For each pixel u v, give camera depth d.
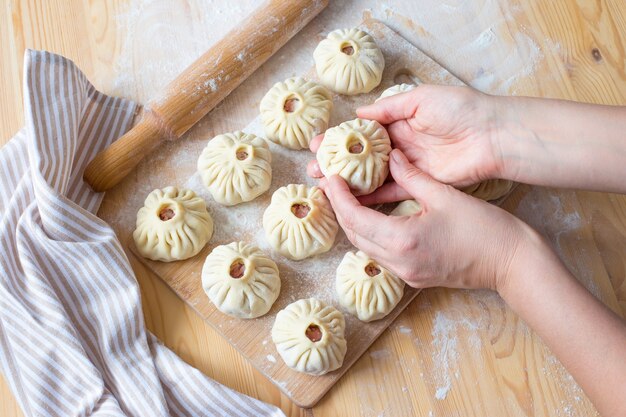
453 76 0.80
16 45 0.81
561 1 0.83
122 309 0.70
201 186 0.76
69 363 0.69
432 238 0.65
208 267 0.72
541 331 0.64
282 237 0.72
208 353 0.71
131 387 0.68
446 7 0.83
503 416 0.69
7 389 0.70
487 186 0.74
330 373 0.70
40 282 0.70
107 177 0.74
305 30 0.83
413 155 0.73
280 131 0.76
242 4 0.83
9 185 0.75
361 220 0.66
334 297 0.73
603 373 0.60
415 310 0.72
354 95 0.80
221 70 0.76
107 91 0.80
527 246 0.64
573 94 0.80
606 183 0.66
